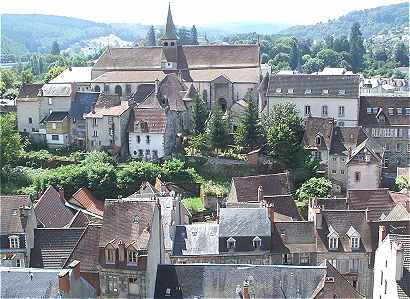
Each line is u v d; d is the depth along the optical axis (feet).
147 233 217.97
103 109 463.01
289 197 324.19
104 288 219.82
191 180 422.41
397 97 459.73
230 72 550.36
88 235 246.88
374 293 251.19
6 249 257.55
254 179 349.61
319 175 409.69
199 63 563.89
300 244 277.23
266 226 274.98
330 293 212.64
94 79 569.64
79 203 377.71
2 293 202.39
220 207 315.17
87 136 464.24
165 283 223.30
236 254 270.26
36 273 208.33
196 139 450.71
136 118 453.99
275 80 481.05
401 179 397.60
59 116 477.77
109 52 584.81
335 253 274.77
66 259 245.45
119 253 216.74
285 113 429.79
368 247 275.39
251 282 218.79
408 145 444.96
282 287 217.36
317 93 464.65
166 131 449.48
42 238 263.29
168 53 572.10
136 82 553.23
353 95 456.45
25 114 489.26
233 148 447.83
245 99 501.56
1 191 409.69
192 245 273.95
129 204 226.38
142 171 416.67
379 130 449.48
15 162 451.94
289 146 411.34
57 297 199.52
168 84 494.18
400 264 199.82
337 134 416.87
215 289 219.00
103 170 412.98
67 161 449.89
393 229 273.13
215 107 491.31
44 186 409.49
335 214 285.43
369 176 390.21
